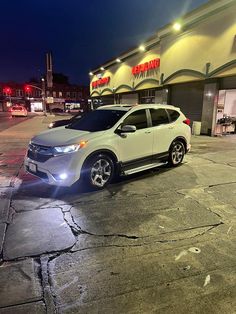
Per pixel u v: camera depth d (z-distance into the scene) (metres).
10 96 69.38
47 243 3.40
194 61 15.38
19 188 5.49
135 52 23.28
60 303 2.40
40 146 5.15
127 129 5.54
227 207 4.62
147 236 3.62
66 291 2.56
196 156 9.02
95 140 5.22
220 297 2.49
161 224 3.97
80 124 6.31
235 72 12.71
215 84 14.45
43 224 3.90
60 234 3.63
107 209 4.48
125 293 2.54
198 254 3.20
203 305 2.39
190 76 15.87
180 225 3.94
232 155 9.25
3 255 3.13
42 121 29.66
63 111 69.00
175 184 5.85
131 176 6.44
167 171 6.93
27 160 5.42
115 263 3.01
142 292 2.55
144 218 4.16
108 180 5.55
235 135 15.80
